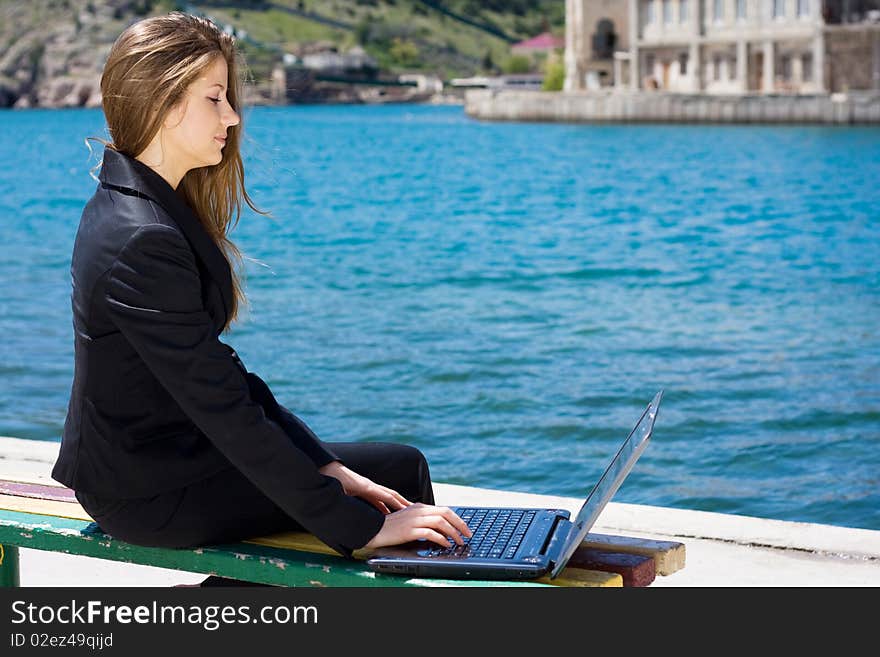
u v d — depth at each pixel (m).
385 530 3.06
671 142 66.94
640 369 11.69
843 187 41.41
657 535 4.95
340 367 11.80
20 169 57.50
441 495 5.48
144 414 3.09
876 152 55.91
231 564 3.14
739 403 10.17
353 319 15.05
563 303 16.84
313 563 3.06
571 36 103.75
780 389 10.70
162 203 3.04
